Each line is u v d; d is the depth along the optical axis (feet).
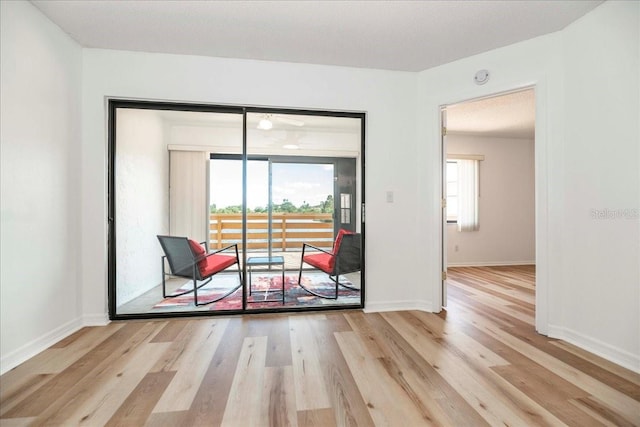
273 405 4.66
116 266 8.54
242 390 5.06
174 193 9.36
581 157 6.79
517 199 18.12
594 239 6.53
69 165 7.50
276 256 10.37
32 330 6.36
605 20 6.27
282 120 10.03
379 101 9.34
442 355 6.33
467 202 17.46
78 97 7.84
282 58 8.64
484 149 17.78
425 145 9.43
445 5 6.39
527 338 7.23
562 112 7.21
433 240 9.27
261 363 5.98
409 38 7.66
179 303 9.50
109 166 8.36
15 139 5.98
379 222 9.39
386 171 9.41
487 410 4.54
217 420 4.32
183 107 8.72
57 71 7.09
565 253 7.14
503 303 10.17
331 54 8.43
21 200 6.12
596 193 6.49
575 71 6.90
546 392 5.01
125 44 7.91
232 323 8.20
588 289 6.64
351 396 4.90
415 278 9.57
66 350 6.54
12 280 5.91
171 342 6.96
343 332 7.59
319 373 5.61
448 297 10.92
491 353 6.43
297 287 10.46
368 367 5.83
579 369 5.77
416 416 4.41
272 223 10.30
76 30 7.27
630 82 5.88
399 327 7.95
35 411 4.50
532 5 6.38
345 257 9.98
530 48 7.67
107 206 8.25
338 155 10.34
